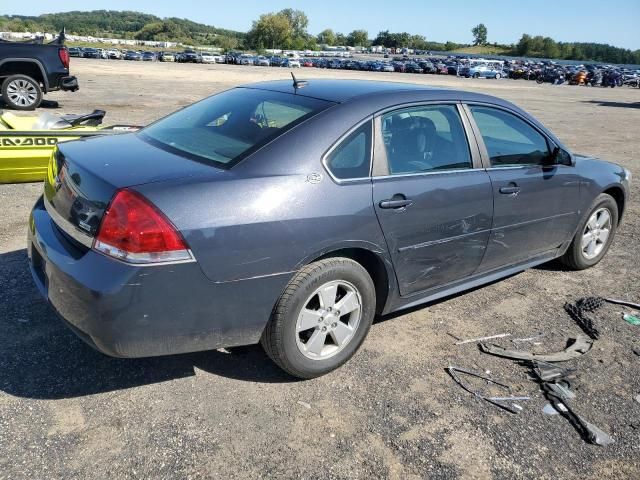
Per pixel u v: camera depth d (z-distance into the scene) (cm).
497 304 423
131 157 292
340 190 293
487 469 253
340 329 312
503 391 311
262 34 14788
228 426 269
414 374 322
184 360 321
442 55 18300
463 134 365
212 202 258
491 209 371
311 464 249
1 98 1403
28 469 235
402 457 257
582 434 280
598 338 377
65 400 279
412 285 346
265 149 285
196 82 2853
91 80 2541
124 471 238
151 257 245
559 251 462
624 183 504
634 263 530
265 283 274
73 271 253
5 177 628
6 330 335
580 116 2131
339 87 348
